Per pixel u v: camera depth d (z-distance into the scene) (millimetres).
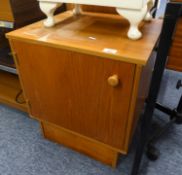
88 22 908
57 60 745
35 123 1313
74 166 1052
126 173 1011
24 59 826
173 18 521
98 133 879
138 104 772
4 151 1132
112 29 819
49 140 1195
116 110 745
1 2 897
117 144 860
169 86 1648
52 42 706
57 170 1034
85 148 1067
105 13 1031
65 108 893
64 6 1114
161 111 1328
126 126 771
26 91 958
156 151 1066
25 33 787
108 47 660
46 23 848
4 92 1407
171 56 1763
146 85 867
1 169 1042
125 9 656
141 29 813
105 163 1059
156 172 1020
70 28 838
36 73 844
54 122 1001
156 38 726
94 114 818
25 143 1179
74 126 938
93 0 686
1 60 1184
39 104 970
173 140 1192
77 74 737
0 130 1268
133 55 604
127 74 631
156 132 1126
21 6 944
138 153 875
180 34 1607
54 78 811
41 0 792
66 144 1143
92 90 746
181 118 1202
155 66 620
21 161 1079
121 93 687
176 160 1079
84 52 659
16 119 1350
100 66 665
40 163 1068
